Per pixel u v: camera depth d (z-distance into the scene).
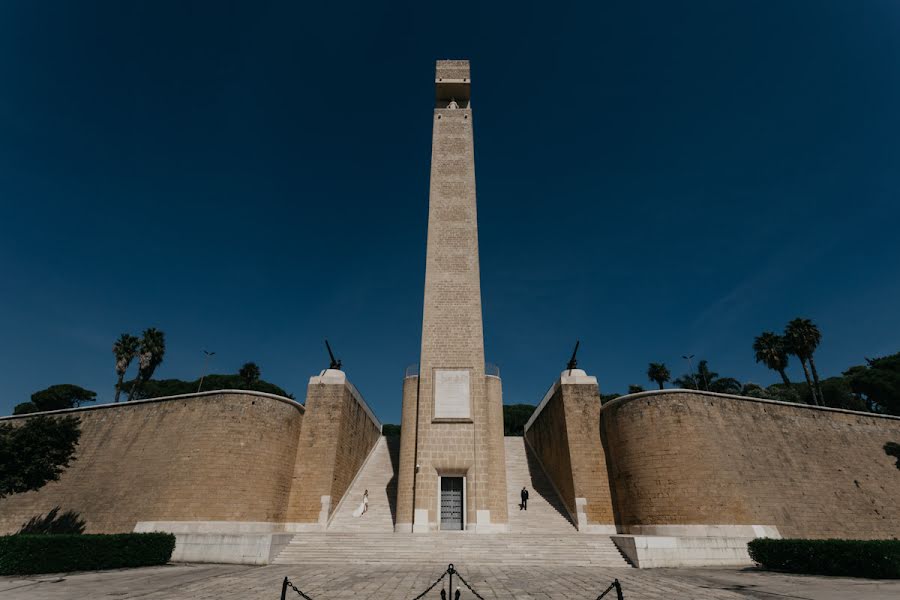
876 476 25.06
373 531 23.33
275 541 17.14
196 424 24.36
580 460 24.92
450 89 35.53
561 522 24.34
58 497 25.89
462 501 23.14
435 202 29.95
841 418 26.86
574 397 26.39
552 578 13.11
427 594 10.66
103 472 25.80
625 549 16.92
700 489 21.31
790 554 14.35
